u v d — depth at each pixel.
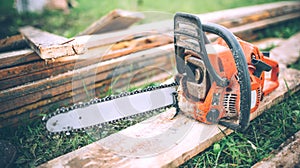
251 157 1.00
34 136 1.11
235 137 1.08
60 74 1.17
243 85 0.88
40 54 1.04
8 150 0.96
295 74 1.37
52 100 1.18
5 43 1.18
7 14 2.02
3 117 1.10
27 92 1.11
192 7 2.53
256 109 1.04
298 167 0.93
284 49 1.68
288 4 2.19
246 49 1.00
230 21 1.74
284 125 1.12
